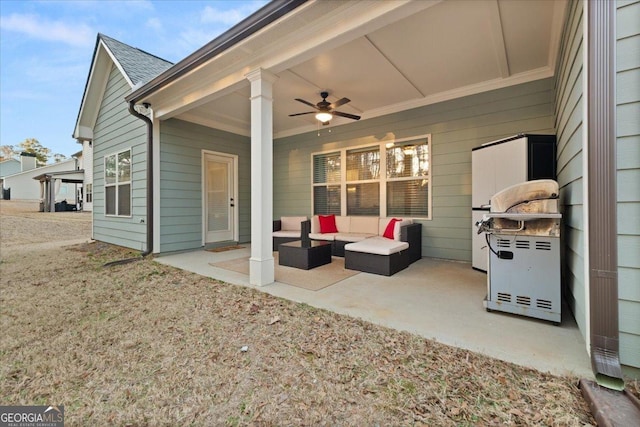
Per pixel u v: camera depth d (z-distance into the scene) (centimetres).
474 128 434
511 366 169
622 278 148
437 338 203
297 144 666
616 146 148
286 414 141
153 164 520
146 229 527
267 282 340
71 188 2125
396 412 139
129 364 188
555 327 217
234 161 668
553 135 338
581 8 181
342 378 166
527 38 310
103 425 140
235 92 457
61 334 230
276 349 199
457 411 138
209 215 622
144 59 645
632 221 145
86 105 689
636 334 145
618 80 148
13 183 2317
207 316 258
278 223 609
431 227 480
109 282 368
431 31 297
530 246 230
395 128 513
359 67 374
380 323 229
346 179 586
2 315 269
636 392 139
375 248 382
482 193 392
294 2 248
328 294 301
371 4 241
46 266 461
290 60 302
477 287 322
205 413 144
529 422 131
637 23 144
